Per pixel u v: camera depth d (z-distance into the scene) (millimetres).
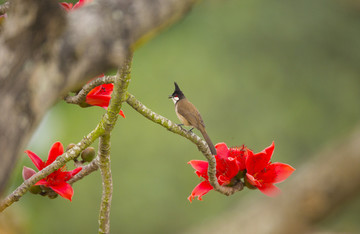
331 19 15828
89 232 13070
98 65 1314
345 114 15344
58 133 8234
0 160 1216
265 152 3250
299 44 15945
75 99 3047
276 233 4871
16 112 1240
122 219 13617
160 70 15094
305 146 15016
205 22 16109
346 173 4625
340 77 15578
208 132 14875
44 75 1265
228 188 3260
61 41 1272
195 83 15133
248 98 15312
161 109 14453
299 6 16125
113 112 2779
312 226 4812
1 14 2580
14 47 1261
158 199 13594
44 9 1260
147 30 1354
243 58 15852
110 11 1313
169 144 13953
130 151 13891
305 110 15305
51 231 12164
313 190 4746
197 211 13539
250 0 16328
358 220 9961
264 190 3229
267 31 16016
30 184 2904
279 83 15602
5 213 6855
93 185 13312
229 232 5230
